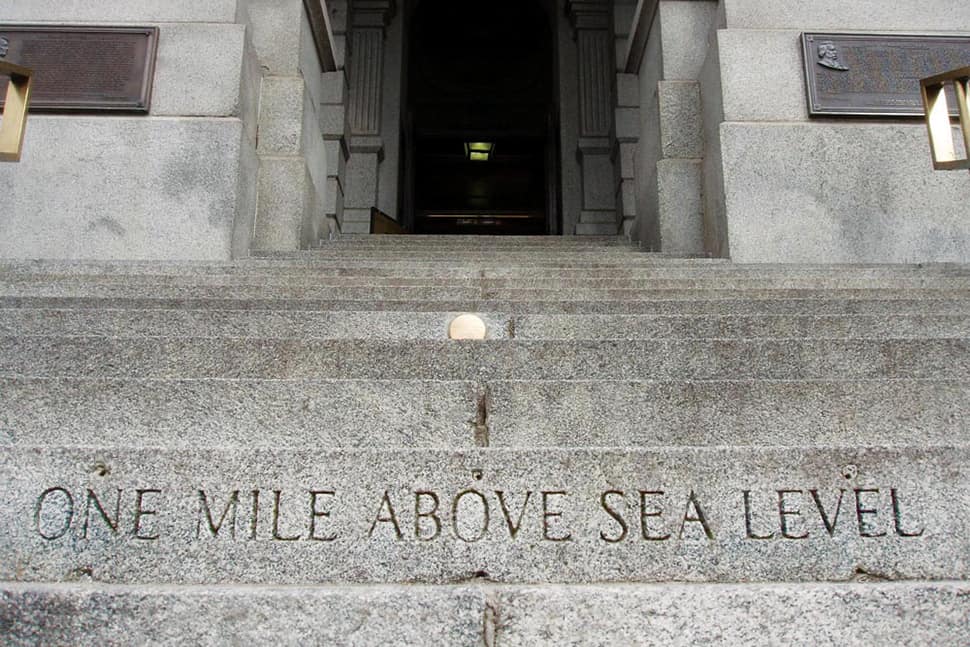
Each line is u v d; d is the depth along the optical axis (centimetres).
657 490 222
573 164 1639
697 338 370
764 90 748
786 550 218
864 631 203
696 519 221
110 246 688
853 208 720
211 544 216
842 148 732
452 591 205
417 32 2464
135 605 202
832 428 290
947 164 457
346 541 217
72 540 216
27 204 693
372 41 1602
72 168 701
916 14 771
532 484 222
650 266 643
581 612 203
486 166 2803
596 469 223
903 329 397
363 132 1538
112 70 722
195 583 213
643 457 224
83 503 219
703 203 820
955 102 743
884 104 735
